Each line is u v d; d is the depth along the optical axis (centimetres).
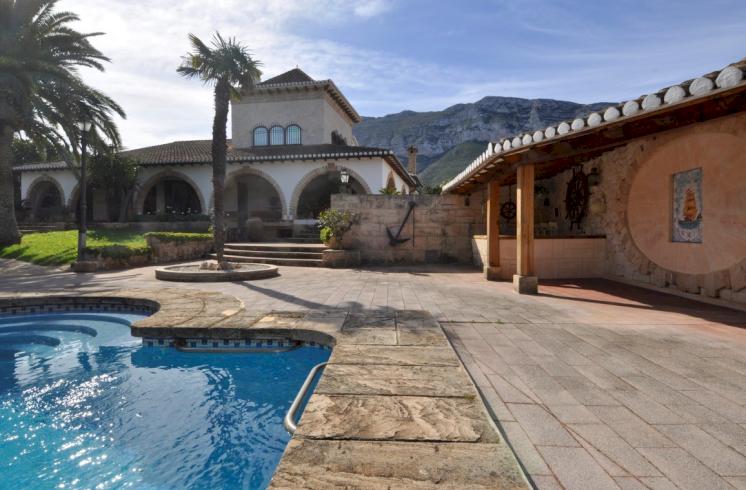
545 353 416
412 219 1388
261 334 516
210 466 295
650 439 246
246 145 2683
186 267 1198
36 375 471
